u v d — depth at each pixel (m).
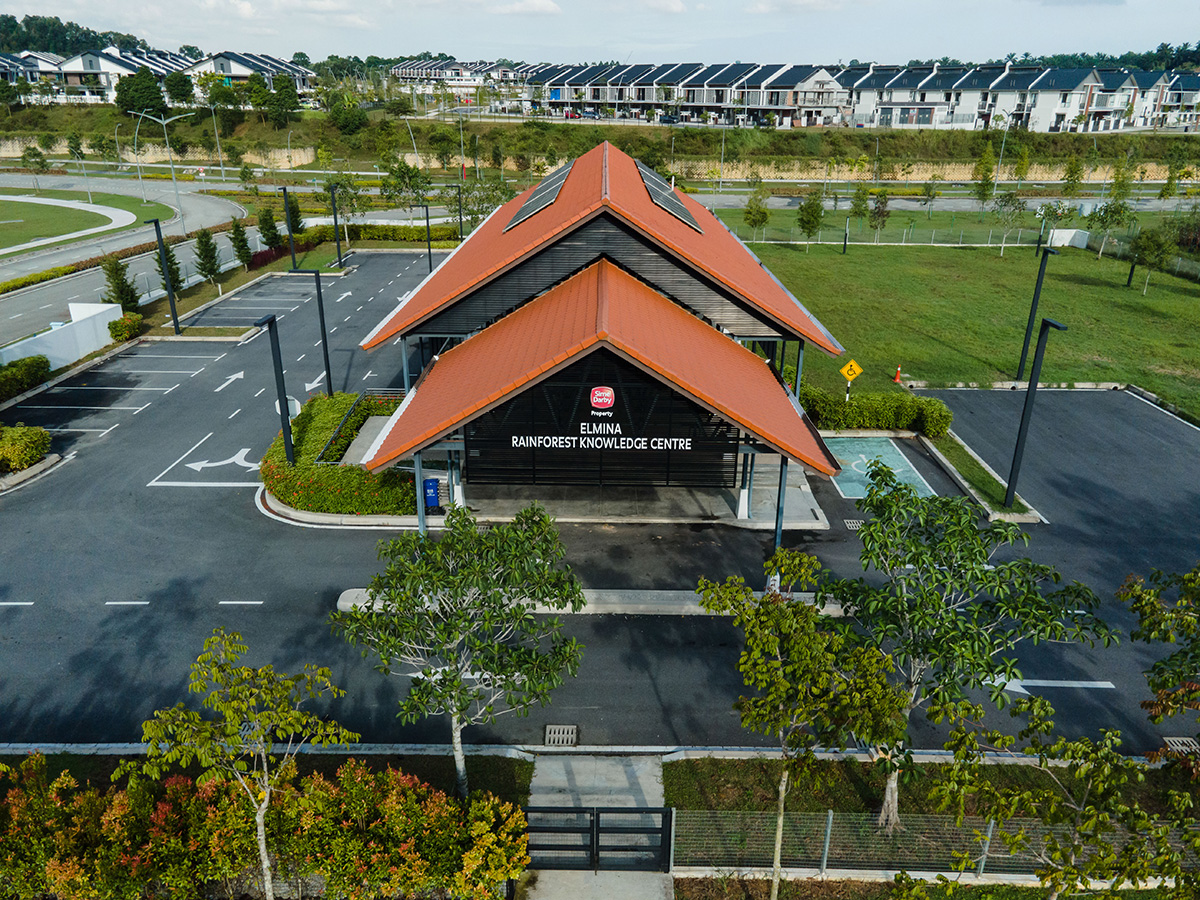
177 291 49.69
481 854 12.09
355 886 12.29
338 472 25.52
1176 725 17.36
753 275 29.28
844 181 108.88
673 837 13.32
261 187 94.94
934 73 142.25
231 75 170.12
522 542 13.05
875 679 10.74
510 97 194.75
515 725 17.05
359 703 17.67
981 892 13.16
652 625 20.38
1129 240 63.75
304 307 48.94
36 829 12.84
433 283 30.12
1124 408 35.09
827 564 23.11
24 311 46.09
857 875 13.38
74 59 166.50
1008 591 12.59
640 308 21.94
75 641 19.55
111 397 34.88
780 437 19.39
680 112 147.25
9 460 27.47
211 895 12.92
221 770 11.25
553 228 24.00
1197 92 155.25
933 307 49.28
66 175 103.56
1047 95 135.12
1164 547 24.39
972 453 30.38
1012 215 71.81
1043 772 15.70
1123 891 13.13
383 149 104.94
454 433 20.50
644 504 26.02
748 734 16.89
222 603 21.08
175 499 26.42
